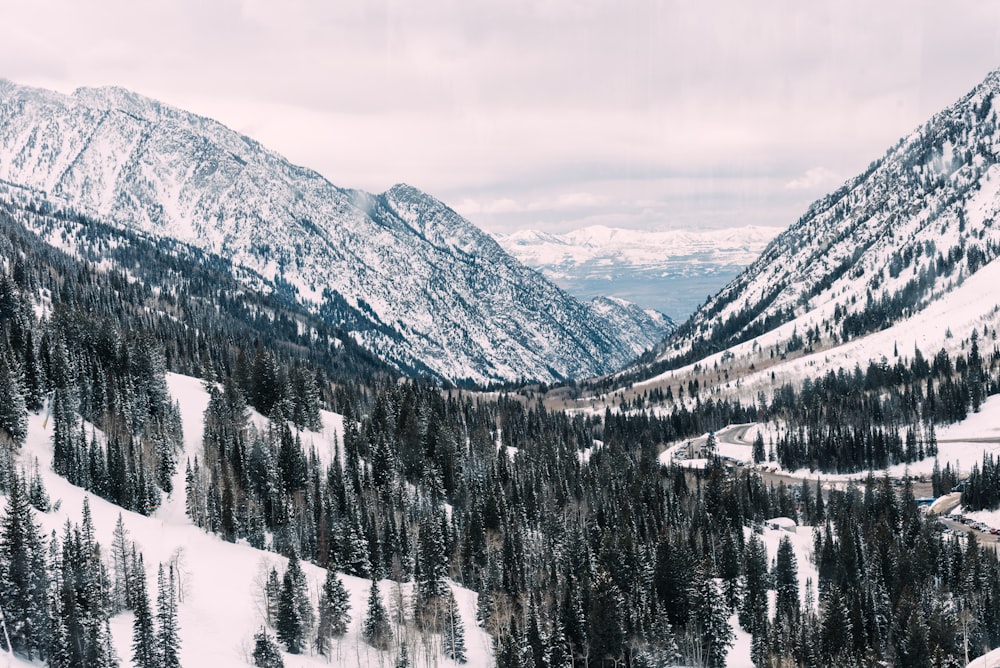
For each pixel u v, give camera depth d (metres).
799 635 160.00
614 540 187.12
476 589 192.62
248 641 138.25
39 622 117.25
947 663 151.12
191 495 193.12
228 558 171.50
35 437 196.25
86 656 113.69
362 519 195.75
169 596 131.00
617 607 152.62
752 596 182.75
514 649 143.62
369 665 144.88
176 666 121.94
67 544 132.50
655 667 153.38
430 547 170.00
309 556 191.50
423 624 158.75
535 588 180.38
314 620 149.75
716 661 160.88
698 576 167.12
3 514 146.12
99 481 185.75
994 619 178.50
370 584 176.50
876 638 170.38
